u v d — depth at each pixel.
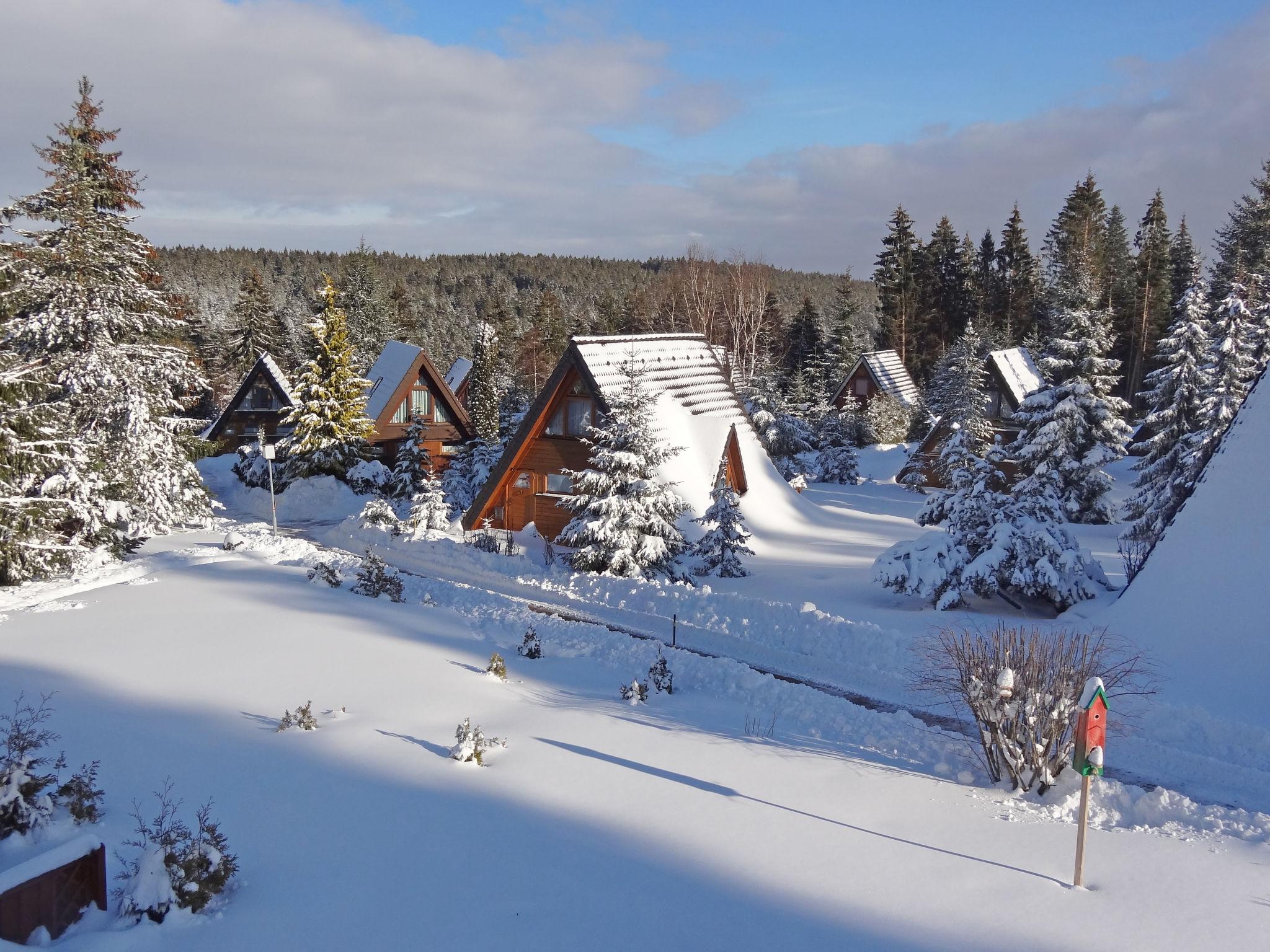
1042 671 10.33
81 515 23.36
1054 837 8.76
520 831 8.69
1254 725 11.99
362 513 32.91
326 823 8.77
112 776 9.79
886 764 10.86
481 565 24.45
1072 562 18.92
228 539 27.06
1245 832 8.82
